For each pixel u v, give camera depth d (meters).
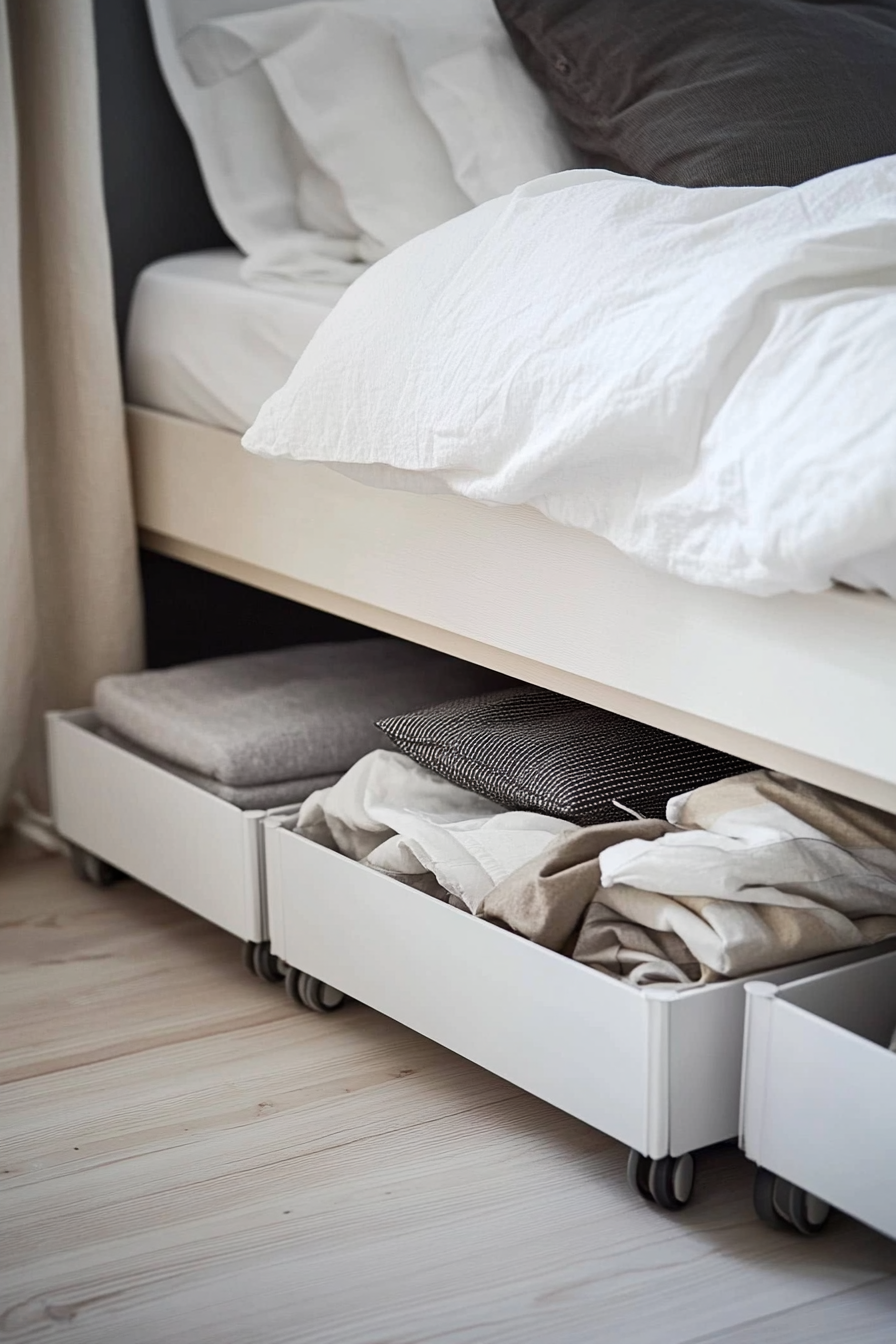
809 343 1.15
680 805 1.35
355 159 1.89
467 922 1.34
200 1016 1.62
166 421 1.99
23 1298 1.16
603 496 1.29
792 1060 1.15
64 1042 1.57
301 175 2.03
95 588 2.07
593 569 1.37
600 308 1.28
